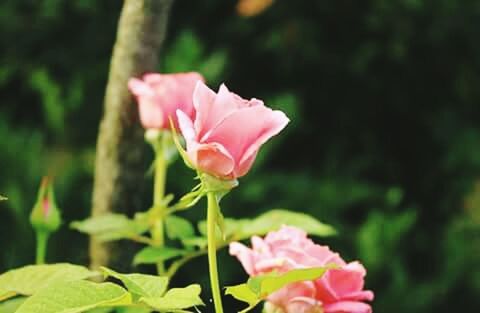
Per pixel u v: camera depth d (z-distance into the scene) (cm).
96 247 208
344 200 505
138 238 199
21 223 419
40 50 564
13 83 558
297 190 502
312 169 566
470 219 545
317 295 154
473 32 579
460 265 501
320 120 574
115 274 141
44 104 521
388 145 581
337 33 575
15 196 423
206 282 450
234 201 486
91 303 135
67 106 527
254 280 138
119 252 208
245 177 493
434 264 532
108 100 203
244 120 140
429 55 579
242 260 158
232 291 139
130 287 140
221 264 453
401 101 580
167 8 199
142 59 199
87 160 484
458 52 582
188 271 451
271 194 497
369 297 155
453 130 582
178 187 447
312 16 572
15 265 410
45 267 152
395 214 491
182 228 199
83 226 197
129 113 203
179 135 206
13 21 563
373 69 577
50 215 206
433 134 581
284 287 153
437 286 488
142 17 197
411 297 475
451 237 523
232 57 573
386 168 577
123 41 199
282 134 521
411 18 570
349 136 575
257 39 574
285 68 572
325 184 515
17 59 561
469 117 588
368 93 578
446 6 573
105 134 205
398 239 477
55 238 389
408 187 580
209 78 515
